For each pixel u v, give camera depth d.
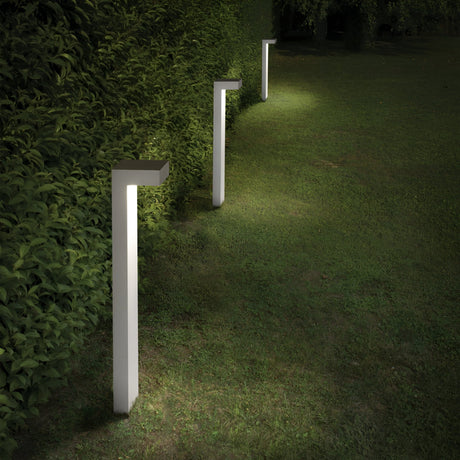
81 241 4.09
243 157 9.83
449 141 10.87
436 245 6.57
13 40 3.76
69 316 3.71
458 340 4.70
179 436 3.55
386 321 4.97
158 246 5.85
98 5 5.00
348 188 8.41
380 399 3.97
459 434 3.67
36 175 3.62
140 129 5.31
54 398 3.82
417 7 20.02
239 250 6.30
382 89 15.71
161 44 6.68
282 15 26.17
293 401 3.90
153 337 4.61
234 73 11.58
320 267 5.97
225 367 4.26
